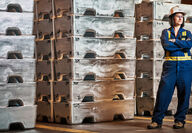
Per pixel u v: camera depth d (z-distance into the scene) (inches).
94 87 230.7
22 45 206.5
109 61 235.1
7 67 202.8
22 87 206.4
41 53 249.3
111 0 235.6
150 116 265.4
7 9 205.3
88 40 227.5
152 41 260.1
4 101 202.1
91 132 195.6
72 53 223.9
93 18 229.0
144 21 265.1
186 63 203.3
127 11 241.1
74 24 223.1
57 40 235.6
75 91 224.4
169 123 228.7
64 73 230.8
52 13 241.1
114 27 236.7
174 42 200.7
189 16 272.7
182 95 207.6
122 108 242.2
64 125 223.8
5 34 203.5
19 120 205.6
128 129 205.3
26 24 207.6
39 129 208.2
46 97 250.1
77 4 225.0
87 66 227.6
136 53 272.1
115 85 238.4
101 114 233.9
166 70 205.2
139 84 270.8
